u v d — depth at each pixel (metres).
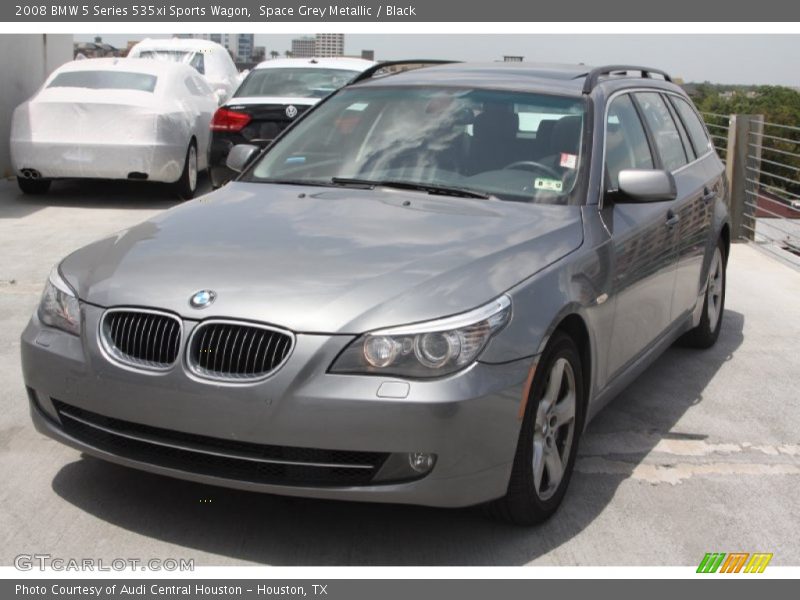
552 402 3.85
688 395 5.68
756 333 7.16
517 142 4.73
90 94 11.24
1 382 5.32
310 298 3.44
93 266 3.89
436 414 3.29
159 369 3.47
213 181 11.76
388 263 3.67
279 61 12.66
